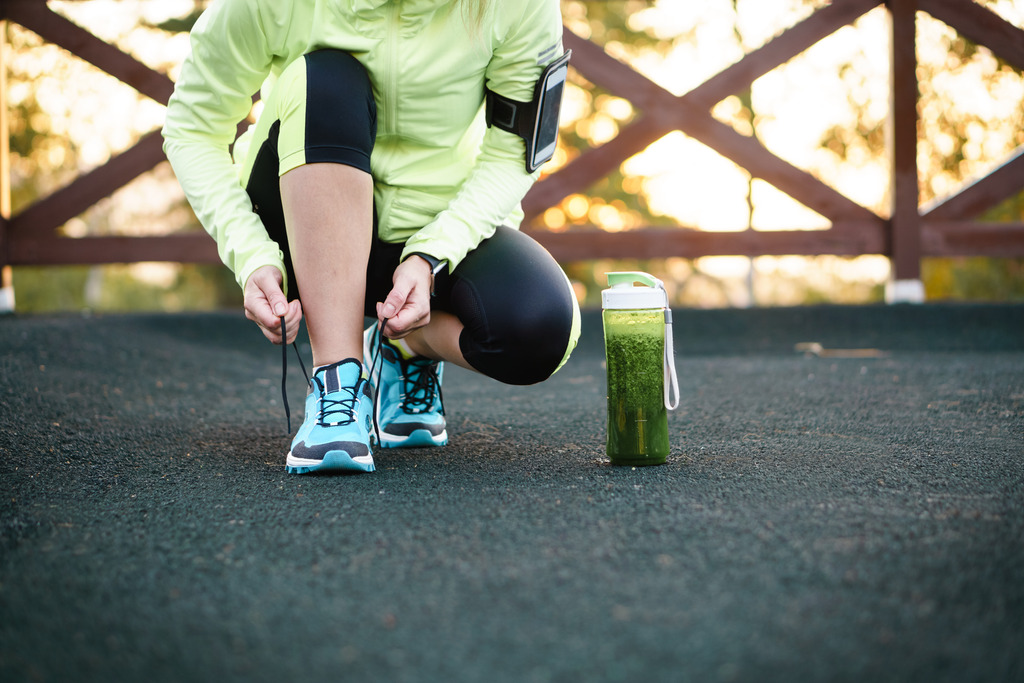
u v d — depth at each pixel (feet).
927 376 7.70
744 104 28.89
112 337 9.15
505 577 2.60
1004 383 7.10
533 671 2.02
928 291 24.09
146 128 21.70
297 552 2.87
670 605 2.37
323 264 3.99
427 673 2.03
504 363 4.11
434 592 2.50
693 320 11.66
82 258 12.05
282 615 2.37
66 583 2.64
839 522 3.08
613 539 2.92
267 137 4.20
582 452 4.55
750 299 32.04
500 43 4.14
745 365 9.06
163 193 31.07
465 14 4.03
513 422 5.68
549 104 4.29
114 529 3.19
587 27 32.12
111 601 2.50
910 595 2.41
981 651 2.09
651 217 34.81
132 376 7.70
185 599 2.50
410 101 4.15
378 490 3.69
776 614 2.30
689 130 12.28
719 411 5.96
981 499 3.39
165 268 37.35
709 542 2.87
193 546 2.97
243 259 4.02
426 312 3.96
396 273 3.96
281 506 3.45
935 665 2.02
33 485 3.90
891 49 12.41
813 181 12.45
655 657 2.08
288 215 4.02
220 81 4.18
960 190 12.55
